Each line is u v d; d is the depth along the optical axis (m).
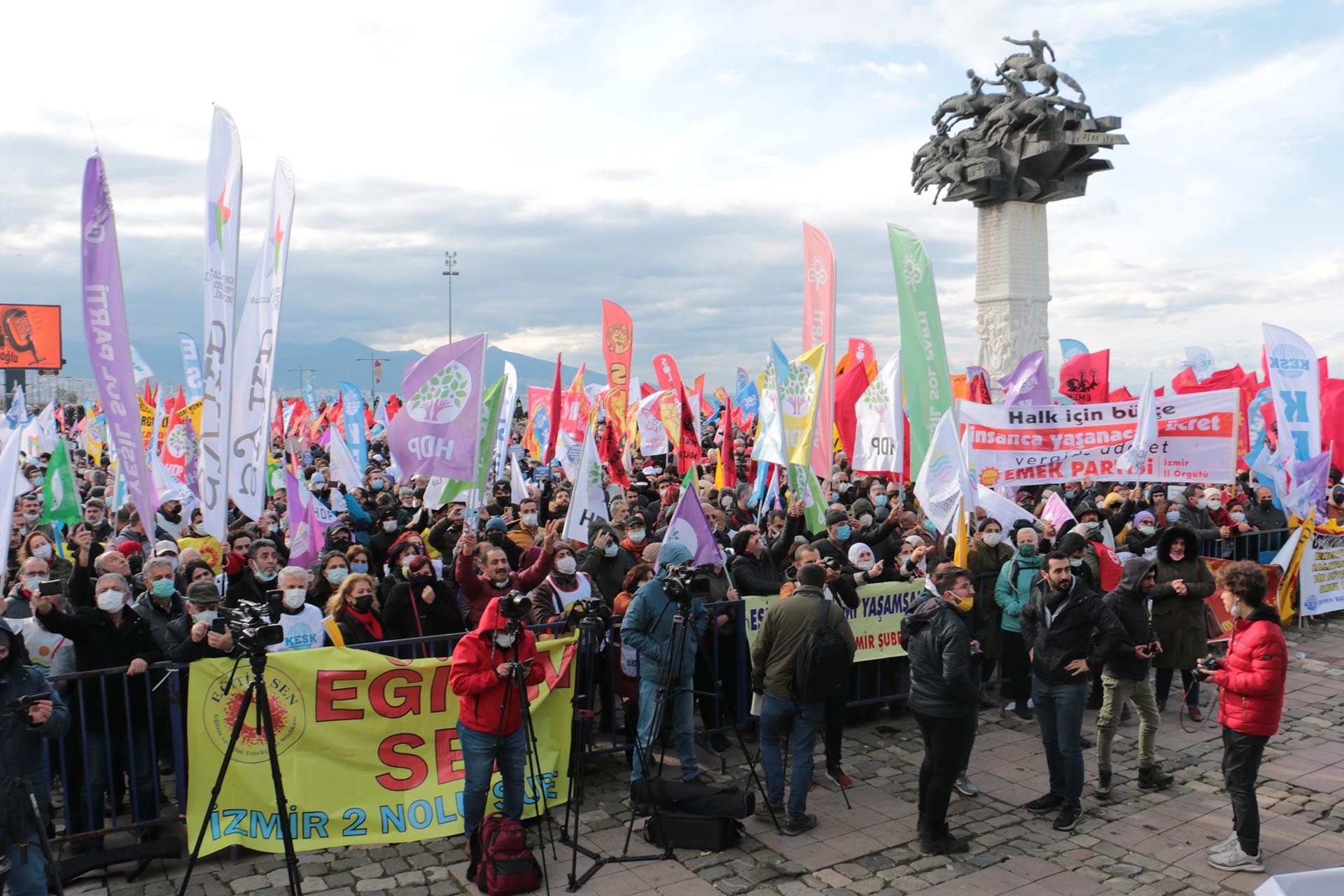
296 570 7.70
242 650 6.56
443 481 11.91
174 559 8.32
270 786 6.96
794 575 10.45
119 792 7.65
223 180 8.77
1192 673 9.97
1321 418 15.18
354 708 7.23
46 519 12.31
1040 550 11.55
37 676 5.85
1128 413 12.99
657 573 7.92
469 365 10.23
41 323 56.12
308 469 21.62
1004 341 29.56
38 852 5.82
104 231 7.89
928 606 7.05
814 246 12.66
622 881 6.63
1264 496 15.08
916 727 9.95
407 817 7.28
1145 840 7.27
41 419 22.14
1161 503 13.27
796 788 7.38
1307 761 8.82
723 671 9.39
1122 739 9.52
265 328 9.24
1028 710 10.07
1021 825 7.57
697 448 17.53
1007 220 29.17
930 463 10.15
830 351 12.48
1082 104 27.84
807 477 11.73
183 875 6.70
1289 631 13.49
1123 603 8.11
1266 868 6.79
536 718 7.75
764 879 6.66
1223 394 13.09
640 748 7.57
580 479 10.31
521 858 6.46
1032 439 13.09
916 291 12.01
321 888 6.52
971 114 29.50
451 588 9.08
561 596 9.18
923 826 7.16
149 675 6.94
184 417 16.11
